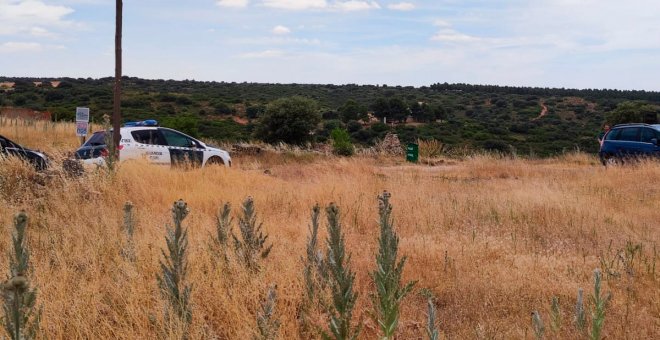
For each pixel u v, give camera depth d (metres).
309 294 4.81
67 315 4.67
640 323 5.15
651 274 6.51
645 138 18.98
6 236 6.64
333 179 13.64
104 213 8.12
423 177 15.93
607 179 15.05
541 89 109.31
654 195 12.60
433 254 7.08
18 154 11.74
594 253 7.73
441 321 5.16
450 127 61.94
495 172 19.12
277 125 33.03
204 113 69.94
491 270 6.49
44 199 9.03
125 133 15.52
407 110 67.88
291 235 7.91
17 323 2.61
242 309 4.76
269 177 14.14
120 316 4.68
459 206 10.43
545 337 4.76
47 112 38.25
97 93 76.81
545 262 6.88
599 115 78.25
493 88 113.75
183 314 4.30
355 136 53.56
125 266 5.50
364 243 7.32
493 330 4.91
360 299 5.06
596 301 4.02
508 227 9.10
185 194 10.41
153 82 115.25
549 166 21.64
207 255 5.86
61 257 5.90
